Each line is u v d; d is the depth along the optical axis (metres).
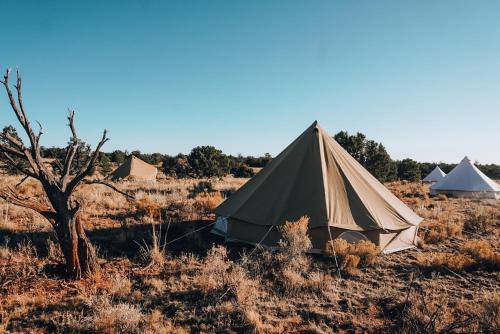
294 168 9.24
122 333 4.63
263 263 7.27
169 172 35.72
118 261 7.21
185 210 12.00
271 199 8.80
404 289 6.30
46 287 5.83
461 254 7.93
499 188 20.55
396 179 33.25
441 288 6.36
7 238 7.87
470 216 12.20
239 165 39.75
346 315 5.36
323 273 6.79
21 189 14.15
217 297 5.69
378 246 8.16
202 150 33.66
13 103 5.73
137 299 5.59
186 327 4.89
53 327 4.77
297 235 7.36
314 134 9.75
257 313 5.16
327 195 8.55
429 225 10.90
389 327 5.03
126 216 10.96
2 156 5.84
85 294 5.58
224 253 7.55
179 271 6.82
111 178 26.69
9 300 5.36
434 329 4.50
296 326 5.02
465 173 21.12
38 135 6.07
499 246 9.19
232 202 9.71
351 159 10.09
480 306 5.28
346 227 8.02
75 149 6.50
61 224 6.12
